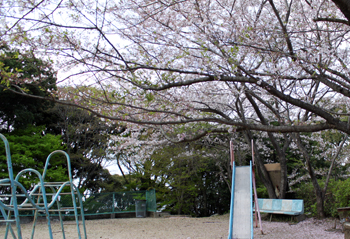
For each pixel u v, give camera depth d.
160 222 10.99
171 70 4.50
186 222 10.71
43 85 4.31
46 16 3.69
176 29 5.21
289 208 9.70
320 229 7.48
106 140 16.97
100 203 13.91
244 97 10.30
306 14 6.52
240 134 14.04
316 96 9.59
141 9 5.18
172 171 14.96
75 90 4.71
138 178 18.34
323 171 12.52
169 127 6.61
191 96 7.09
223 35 5.66
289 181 14.27
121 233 8.13
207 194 17.11
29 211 11.61
